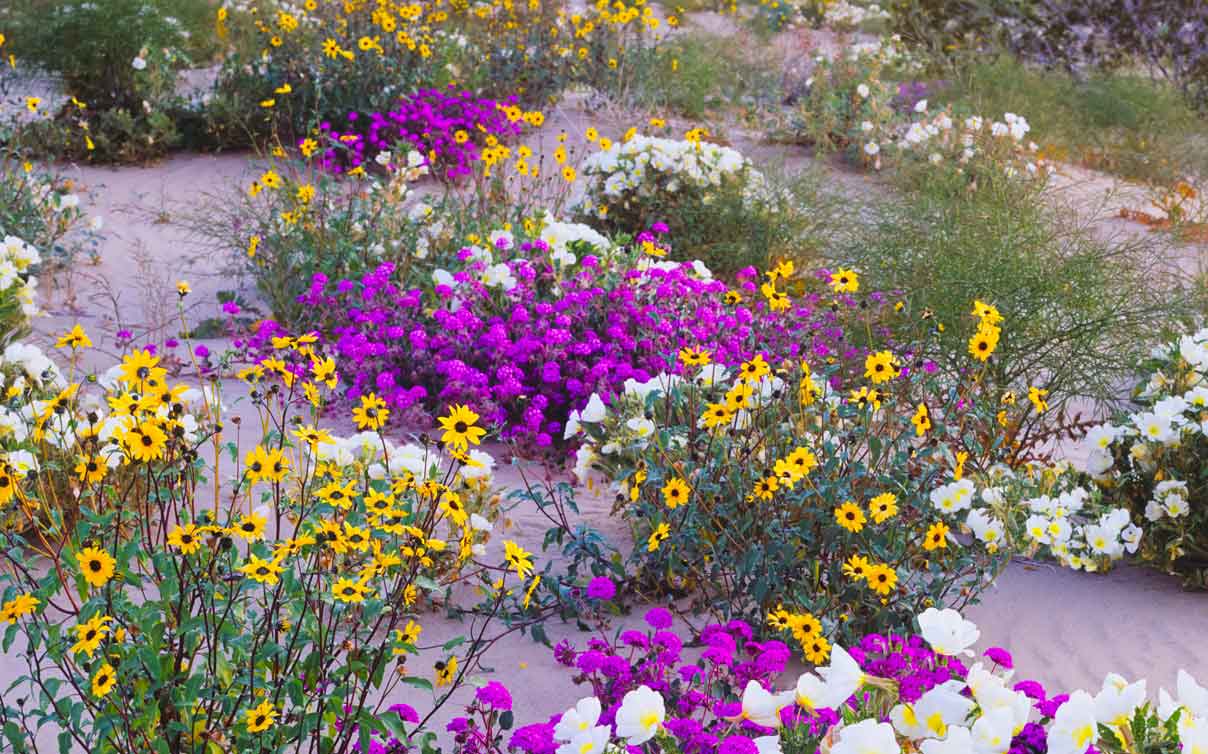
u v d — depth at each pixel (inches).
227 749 113.8
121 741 111.2
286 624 119.9
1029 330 233.8
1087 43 613.0
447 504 128.7
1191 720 85.7
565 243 272.7
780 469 149.8
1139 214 387.9
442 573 163.6
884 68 563.5
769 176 359.9
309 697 118.0
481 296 245.9
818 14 794.2
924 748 83.5
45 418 140.7
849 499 159.6
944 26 644.7
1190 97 574.9
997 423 203.6
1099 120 512.1
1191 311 250.7
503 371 218.8
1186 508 179.9
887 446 168.6
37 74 491.5
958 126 432.1
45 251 312.7
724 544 163.5
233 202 369.4
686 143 353.7
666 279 245.9
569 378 225.5
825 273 305.7
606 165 353.1
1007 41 623.5
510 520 179.2
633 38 588.7
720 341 222.2
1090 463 196.1
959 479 164.9
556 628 164.1
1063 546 178.4
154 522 157.6
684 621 159.0
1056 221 288.0
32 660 144.8
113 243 347.6
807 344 196.1
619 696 124.1
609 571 173.0
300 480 144.1
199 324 279.1
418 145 420.5
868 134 458.0
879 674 120.0
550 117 502.9
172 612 114.2
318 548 117.2
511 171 401.1
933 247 266.4
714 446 168.9
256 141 458.6
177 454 128.7
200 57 580.7
